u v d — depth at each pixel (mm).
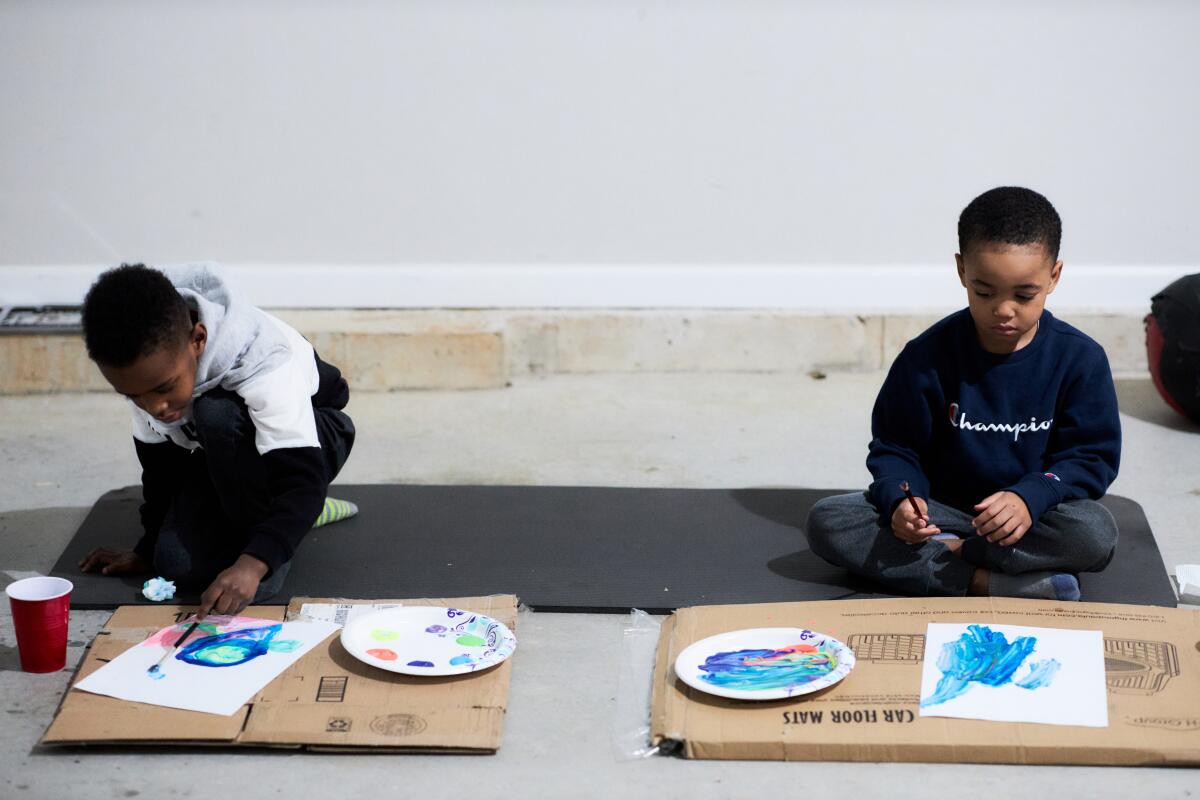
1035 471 2896
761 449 4016
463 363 4605
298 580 2973
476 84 4660
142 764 2264
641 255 4844
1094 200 4762
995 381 2859
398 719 2348
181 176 4711
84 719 2336
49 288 4750
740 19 4602
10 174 4652
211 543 2881
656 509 3463
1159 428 4176
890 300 4848
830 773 2240
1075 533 2715
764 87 4668
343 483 3688
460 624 2666
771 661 2490
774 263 4852
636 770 2258
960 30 4602
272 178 4730
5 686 2529
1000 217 2646
